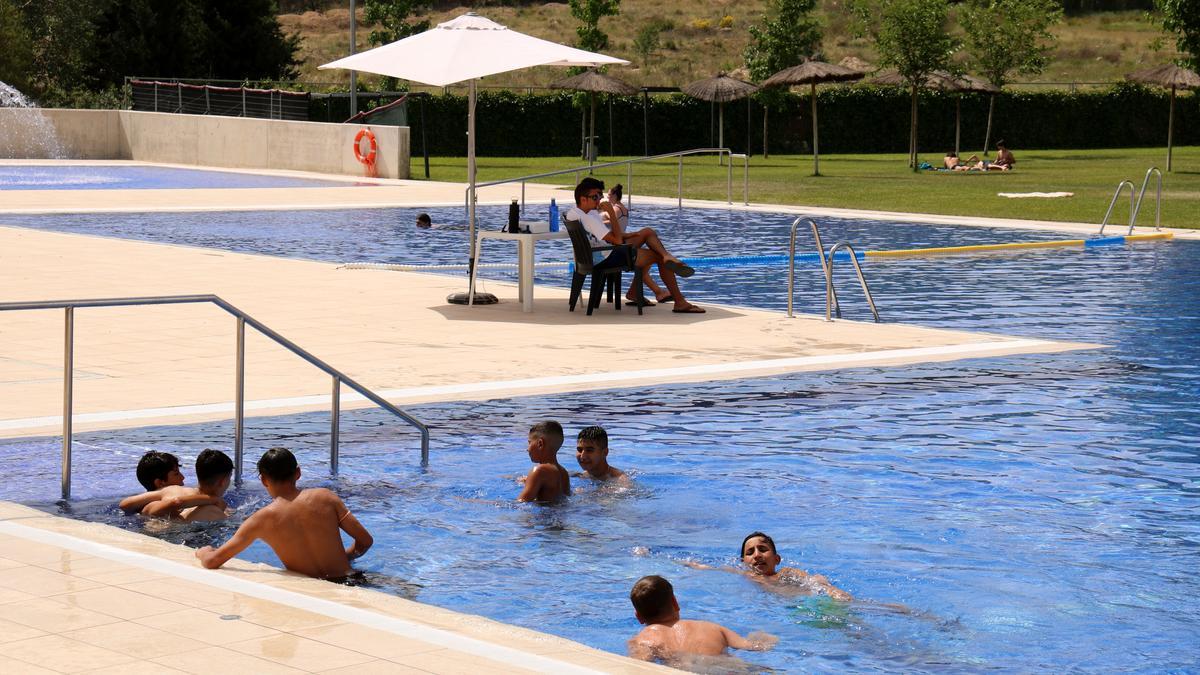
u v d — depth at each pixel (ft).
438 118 183.62
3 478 27.86
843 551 24.08
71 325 26.53
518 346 44.32
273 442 31.35
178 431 32.14
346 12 274.98
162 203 104.58
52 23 196.03
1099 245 81.76
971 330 49.70
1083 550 24.13
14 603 17.83
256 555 23.65
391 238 84.12
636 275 51.62
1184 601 21.66
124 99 181.37
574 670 15.43
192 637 16.46
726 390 37.60
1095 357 43.27
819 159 178.60
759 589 22.13
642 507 26.66
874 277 66.28
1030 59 195.93
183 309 51.16
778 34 187.42
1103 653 19.52
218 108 165.68
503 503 26.89
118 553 20.54
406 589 22.08
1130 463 29.99
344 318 49.80
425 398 36.06
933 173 146.00
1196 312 53.98
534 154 188.24
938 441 31.89
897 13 150.30
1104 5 289.53
